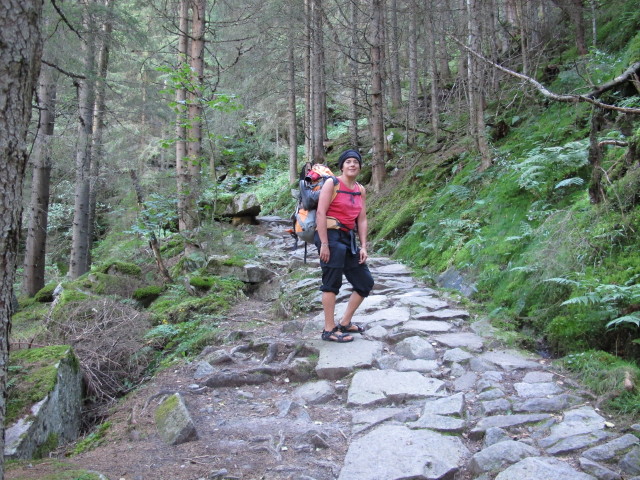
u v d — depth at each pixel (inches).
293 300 245.8
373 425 120.8
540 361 153.2
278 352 176.7
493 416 118.0
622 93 252.4
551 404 120.5
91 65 337.1
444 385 139.4
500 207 265.6
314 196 172.9
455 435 112.9
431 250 293.3
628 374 124.1
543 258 193.2
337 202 170.1
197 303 266.7
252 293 308.3
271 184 810.8
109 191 520.4
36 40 72.0
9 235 69.8
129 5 502.3
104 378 191.9
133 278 329.1
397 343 174.9
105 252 533.3
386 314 204.5
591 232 180.9
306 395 143.9
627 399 116.2
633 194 177.3
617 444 97.5
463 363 153.8
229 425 128.2
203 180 347.6
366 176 521.7
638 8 322.3
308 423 126.0
